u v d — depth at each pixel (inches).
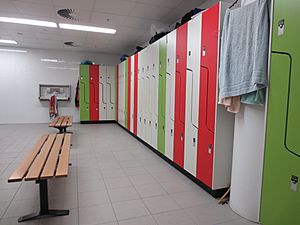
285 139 67.0
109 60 359.6
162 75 157.9
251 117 81.2
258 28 73.0
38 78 328.5
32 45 303.4
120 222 80.6
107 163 148.2
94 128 291.1
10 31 233.9
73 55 341.1
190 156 120.6
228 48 85.5
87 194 102.3
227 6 96.7
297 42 62.5
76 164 144.6
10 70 316.8
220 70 90.4
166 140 152.0
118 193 104.1
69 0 154.6
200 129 110.9
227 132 101.3
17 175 72.1
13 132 253.4
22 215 83.5
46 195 82.7
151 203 95.2
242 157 84.9
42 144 116.2
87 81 329.7
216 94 98.4
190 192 106.6
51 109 315.6
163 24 204.4
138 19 192.4
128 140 220.7
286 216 67.7
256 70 72.7
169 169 138.6
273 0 69.2
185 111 125.6
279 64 68.1
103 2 157.4
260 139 79.0
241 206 85.5
